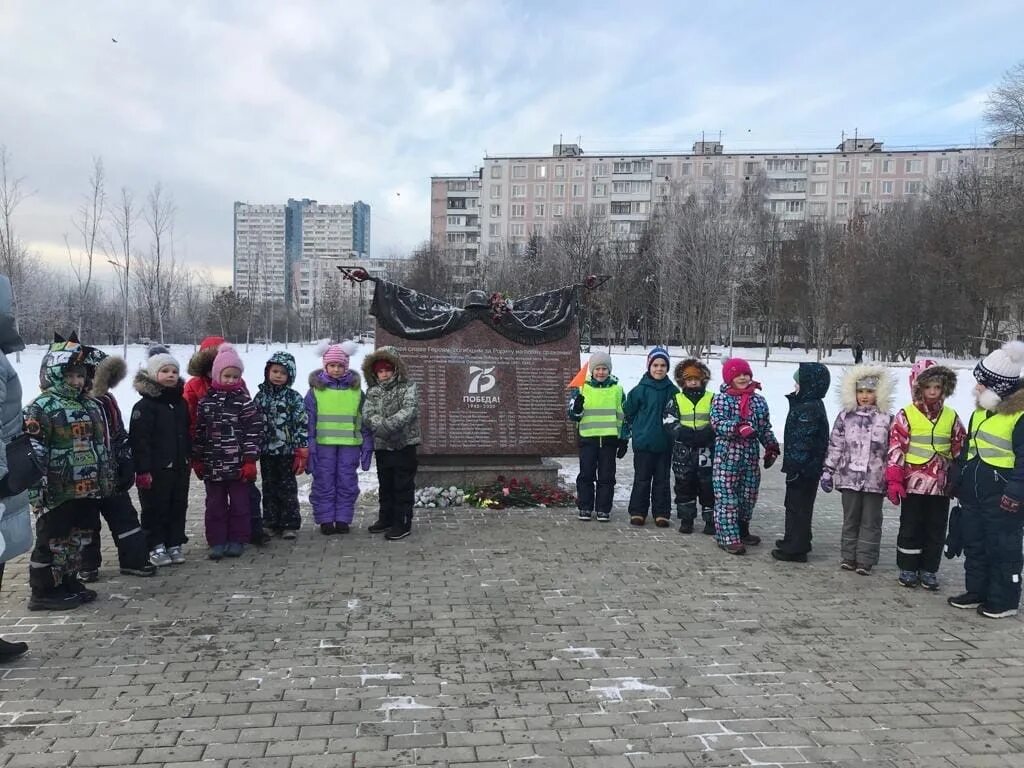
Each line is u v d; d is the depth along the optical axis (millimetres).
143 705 3434
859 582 5484
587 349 44469
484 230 76500
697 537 6645
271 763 2965
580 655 4074
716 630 4484
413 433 6387
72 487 4668
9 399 3998
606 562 5820
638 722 3348
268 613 4633
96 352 5297
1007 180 32594
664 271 40438
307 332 74500
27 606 4715
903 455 5305
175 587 5105
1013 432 4715
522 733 3230
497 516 7215
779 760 3055
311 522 6977
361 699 3521
